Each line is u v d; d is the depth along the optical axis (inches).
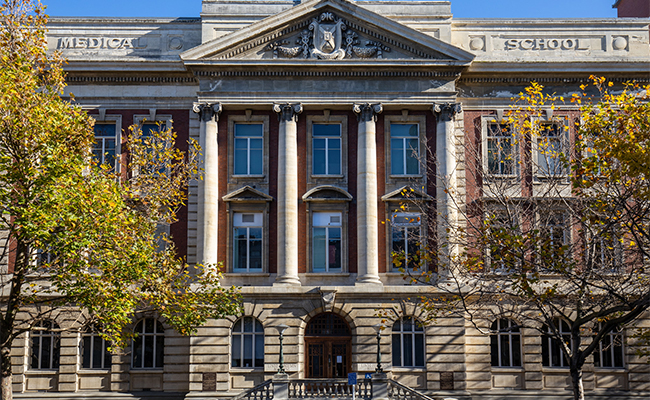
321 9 1614.2
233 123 1636.3
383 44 1616.6
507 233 1120.2
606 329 1042.1
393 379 1518.2
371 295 1542.8
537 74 1628.9
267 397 1387.8
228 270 1579.7
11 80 1133.7
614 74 1630.2
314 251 1608.0
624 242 1259.8
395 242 1598.2
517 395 1535.4
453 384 1521.9
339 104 1605.6
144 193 1440.7
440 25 1664.6
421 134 1631.4
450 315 1507.1
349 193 1609.3
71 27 1669.5
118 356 1549.0
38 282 1552.7
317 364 1556.3
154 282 1251.2
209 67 1592.0
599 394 1546.5
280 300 1549.0
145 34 1674.5
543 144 1359.5
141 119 1628.9
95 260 1171.3
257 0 1664.6
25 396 1514.5
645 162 1010.7
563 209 1454.2
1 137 1154.0
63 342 1547.7
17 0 1211.9
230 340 1544.0
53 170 1117.7
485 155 1605.6
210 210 1567.4
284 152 1593.3
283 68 1595.7
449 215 1539.1
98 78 1628.9
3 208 1119.6
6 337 1162.0
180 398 1526.8
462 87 1648.6
